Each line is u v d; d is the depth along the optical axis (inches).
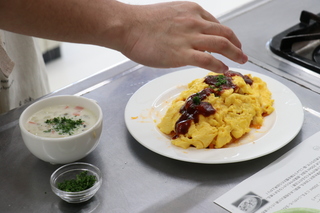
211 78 37.0
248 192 28.2
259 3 56.6
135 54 30.4
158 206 27.4
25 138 30.1
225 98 34.7
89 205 27.7
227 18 53.2
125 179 29.8
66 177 29.9
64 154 30.0
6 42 44.3
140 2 80.4
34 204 28.0
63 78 82.5
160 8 31.1
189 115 33.3
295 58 42.8
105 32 29.8
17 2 28.0
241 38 48.2
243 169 30.2
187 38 29.9
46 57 88.6
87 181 28.5
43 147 29.5
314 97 37.8
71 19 29.2
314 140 32.7
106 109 37.4
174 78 40.3
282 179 29.2
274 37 46.8
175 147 31.8
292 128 32.8
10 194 29.0
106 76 42.3
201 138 31.8
